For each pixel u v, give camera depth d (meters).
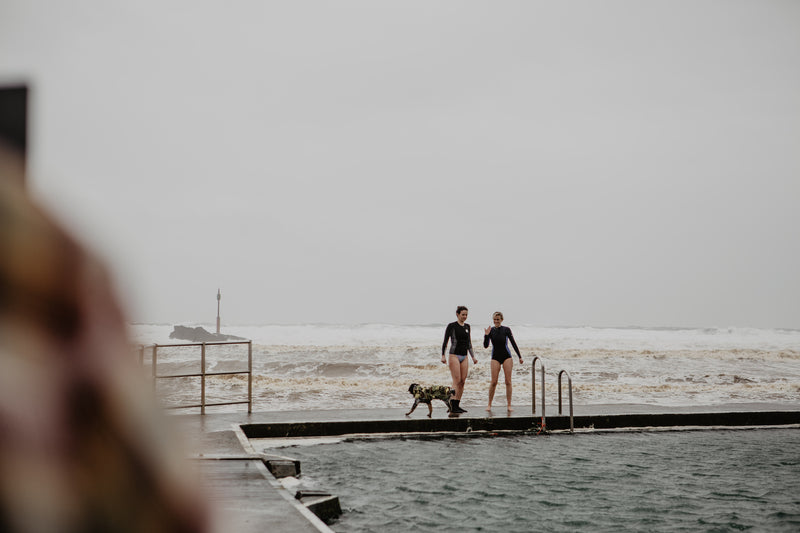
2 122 0.47
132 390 0.31
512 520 7.23
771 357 39.19
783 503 7.96
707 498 8.19
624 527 6.96
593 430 13.86
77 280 0.30
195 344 13.74
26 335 0.28
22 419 0.27
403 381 24.41
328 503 7.35
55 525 0.27
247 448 9.82
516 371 29.84
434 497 8.27
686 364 35.25
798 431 13.92
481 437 13.08
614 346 47.84
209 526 0.33
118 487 0.30
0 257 0.28
